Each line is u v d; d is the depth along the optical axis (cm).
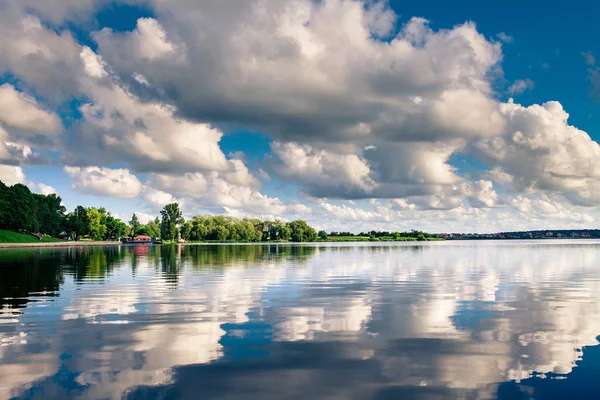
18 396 867
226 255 7069
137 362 1079
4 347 1207
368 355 1136
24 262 4856
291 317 1620
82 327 1453
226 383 940
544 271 3694
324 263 4822
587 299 2055
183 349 1190
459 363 1070
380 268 4050
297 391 897
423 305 1889
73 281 2841
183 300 2027
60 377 973
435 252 8556
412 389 907
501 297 2123
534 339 1290
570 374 993
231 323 1518
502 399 859
